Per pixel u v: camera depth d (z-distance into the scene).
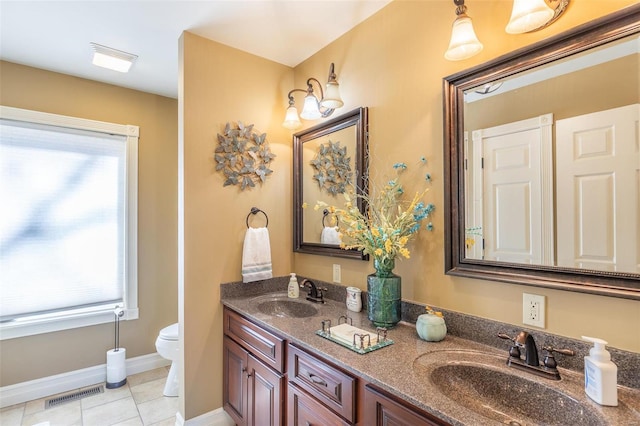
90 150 2.73
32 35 2.08
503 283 1.32
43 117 2.52
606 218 1.07
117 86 2.85
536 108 1.23
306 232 2.36
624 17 1.04
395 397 1.04
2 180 2.39
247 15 1.89
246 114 2.29
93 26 1.99
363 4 1.81
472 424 0.84
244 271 2.19
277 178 2.43
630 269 1.02
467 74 1.43
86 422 2.19
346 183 2.04
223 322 2.17
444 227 1.51
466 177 1.44
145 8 1.82
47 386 2.51
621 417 0.89
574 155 1.14
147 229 2.97
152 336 2.98
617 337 1.05
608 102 1.07
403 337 1.45
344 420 1.21
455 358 1.24
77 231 2.66
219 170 2.16
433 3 1.59
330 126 2.16
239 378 1.96
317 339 1.44
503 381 1.13
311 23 1.98
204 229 2.10
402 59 1.73
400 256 1.71
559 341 1.16
